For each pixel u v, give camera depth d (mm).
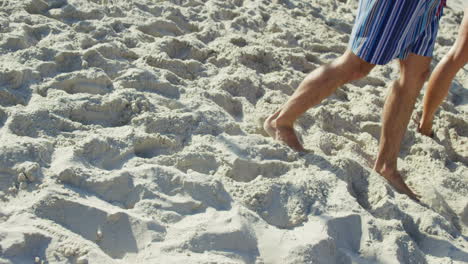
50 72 2898
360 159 2904
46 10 3631
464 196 2832
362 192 2625
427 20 2613
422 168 3041
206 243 2002
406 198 2617
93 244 1905
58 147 2336
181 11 4285
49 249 1818
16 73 2684
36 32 3236
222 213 2166
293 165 2574
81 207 2002
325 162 2666
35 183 2074
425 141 3299
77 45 3242
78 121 2607
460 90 4383
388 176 2777
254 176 2504
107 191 2152
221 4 4637
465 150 3420
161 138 2553
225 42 3861
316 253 2070
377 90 3934
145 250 1927
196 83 3260
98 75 2885
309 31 4781
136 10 3973
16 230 1812
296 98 2740
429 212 2514
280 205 2320
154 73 3115
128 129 2543
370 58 2553
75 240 1871
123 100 2740
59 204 1991
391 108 2768
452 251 2303
